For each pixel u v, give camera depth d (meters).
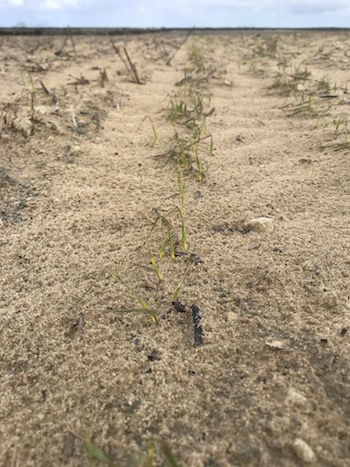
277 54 6.04
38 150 2.48
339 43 6.63
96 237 1.76
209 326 1.32
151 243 1.72
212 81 4.35
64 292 1.48
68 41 7.63
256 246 1.66
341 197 1.96
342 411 1.04
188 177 2.23
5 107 3.08
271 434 1.01
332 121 2.86
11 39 7.80
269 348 1.23
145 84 4.24
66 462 0.99
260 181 2.16
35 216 1.92
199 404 1.10
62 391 1.15
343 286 1.42
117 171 2.31
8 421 1.08
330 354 1.18
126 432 1.05
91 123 2.91
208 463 0.97
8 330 1.33
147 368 1.20
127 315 1.38
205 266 1.57
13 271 1.58
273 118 3.14
